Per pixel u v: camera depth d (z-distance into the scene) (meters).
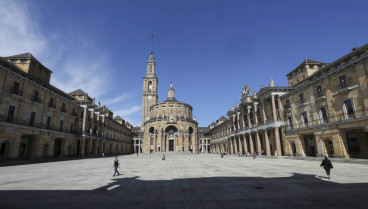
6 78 27.39
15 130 28.39
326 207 6.89
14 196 8.82
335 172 15.46
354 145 28.55
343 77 26.50
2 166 23.61
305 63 42.09
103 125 62.75
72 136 45.06
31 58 36.56
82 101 49.72
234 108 65.31
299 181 11.98
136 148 111.06
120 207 7.18
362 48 23.97
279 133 40.66
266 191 9.45
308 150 35.38
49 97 37.28
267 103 44.47
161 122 80.69
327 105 28.92
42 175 15.66
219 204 7.45
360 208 6.75
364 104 23.36
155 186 11.00
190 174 15.91
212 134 102.88
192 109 100.69
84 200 8.15
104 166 23.77
